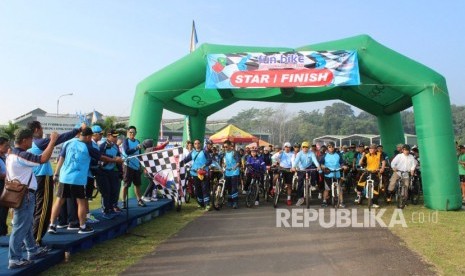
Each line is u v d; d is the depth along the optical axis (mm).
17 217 5023
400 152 11898
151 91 12461
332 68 11711
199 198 11656
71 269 5641
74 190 6645
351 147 15125
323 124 89312
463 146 13711
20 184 4980
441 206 11031
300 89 14359
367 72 11773
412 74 11359
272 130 89688
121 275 5445
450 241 7352
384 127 16906
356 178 14031
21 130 5191
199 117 17562
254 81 12016
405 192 11352
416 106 11570
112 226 7492
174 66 12492
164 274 5508
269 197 13516
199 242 7344
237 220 9648
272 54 12008
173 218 9914
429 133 11250
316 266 5867
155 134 12531
